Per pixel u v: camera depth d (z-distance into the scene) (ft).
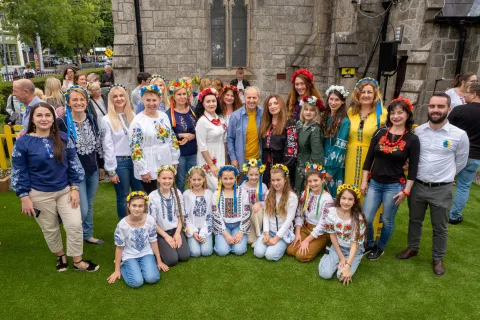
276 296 10.64
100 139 13.10
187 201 13.07
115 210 16.88
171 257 12.02
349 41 30.45
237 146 14.44
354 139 12.84
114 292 10.78
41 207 10.85
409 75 26.73
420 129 11.69
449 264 12.52
